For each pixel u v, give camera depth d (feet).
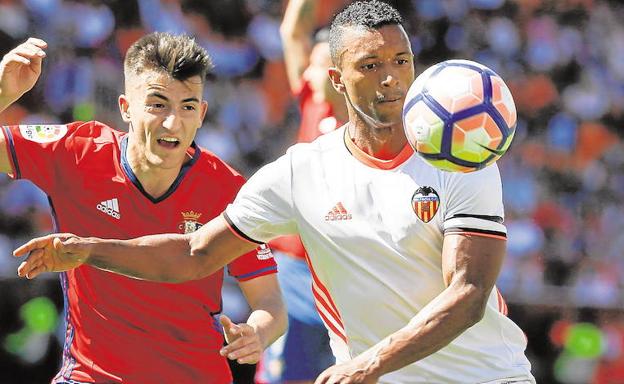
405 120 37.04
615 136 132.36
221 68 112.27
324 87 72.84
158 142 46.93
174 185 48.52
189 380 48.62
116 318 47.37
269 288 50.37
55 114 97.76
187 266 41.68
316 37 77.05
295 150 41.52
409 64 38.75
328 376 35.68
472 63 37.04
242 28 116.16
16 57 44.27
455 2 132.98
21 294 85.05
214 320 49.29
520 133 127.85
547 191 120.67
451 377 40.32
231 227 41.45
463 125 35.68
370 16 38.52
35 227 89.92
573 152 127.95
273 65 114.93
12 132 47.98
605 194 123.24
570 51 137.80
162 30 108.27
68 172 48.39
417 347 35.68
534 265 108.99
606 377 100.83
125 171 48.19
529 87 132.05
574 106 132.98
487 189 37.47
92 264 41.01
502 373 40.42
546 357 101.45
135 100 47.19
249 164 106.93
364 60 38.11
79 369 47.88
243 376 94.79
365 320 40.73
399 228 38.99
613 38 142.20
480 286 36.65
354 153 40.11
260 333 48.06
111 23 104.83
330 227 40.11
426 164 38.93
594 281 110.42
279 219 41.32
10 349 84.99
